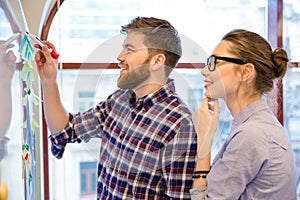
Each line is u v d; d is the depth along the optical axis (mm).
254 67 1098
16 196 877
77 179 1850
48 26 1933
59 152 1342
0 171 761
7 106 822
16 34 917
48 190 1930
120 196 1095
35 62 1268
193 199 1061
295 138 2279
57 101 1282
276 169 1033
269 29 2230
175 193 1048
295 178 1105
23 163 955
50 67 1253
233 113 1146
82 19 2002
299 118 2232
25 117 994
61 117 1273
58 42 1964
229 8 2178
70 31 1989
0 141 771
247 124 1060
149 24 1074
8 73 834
